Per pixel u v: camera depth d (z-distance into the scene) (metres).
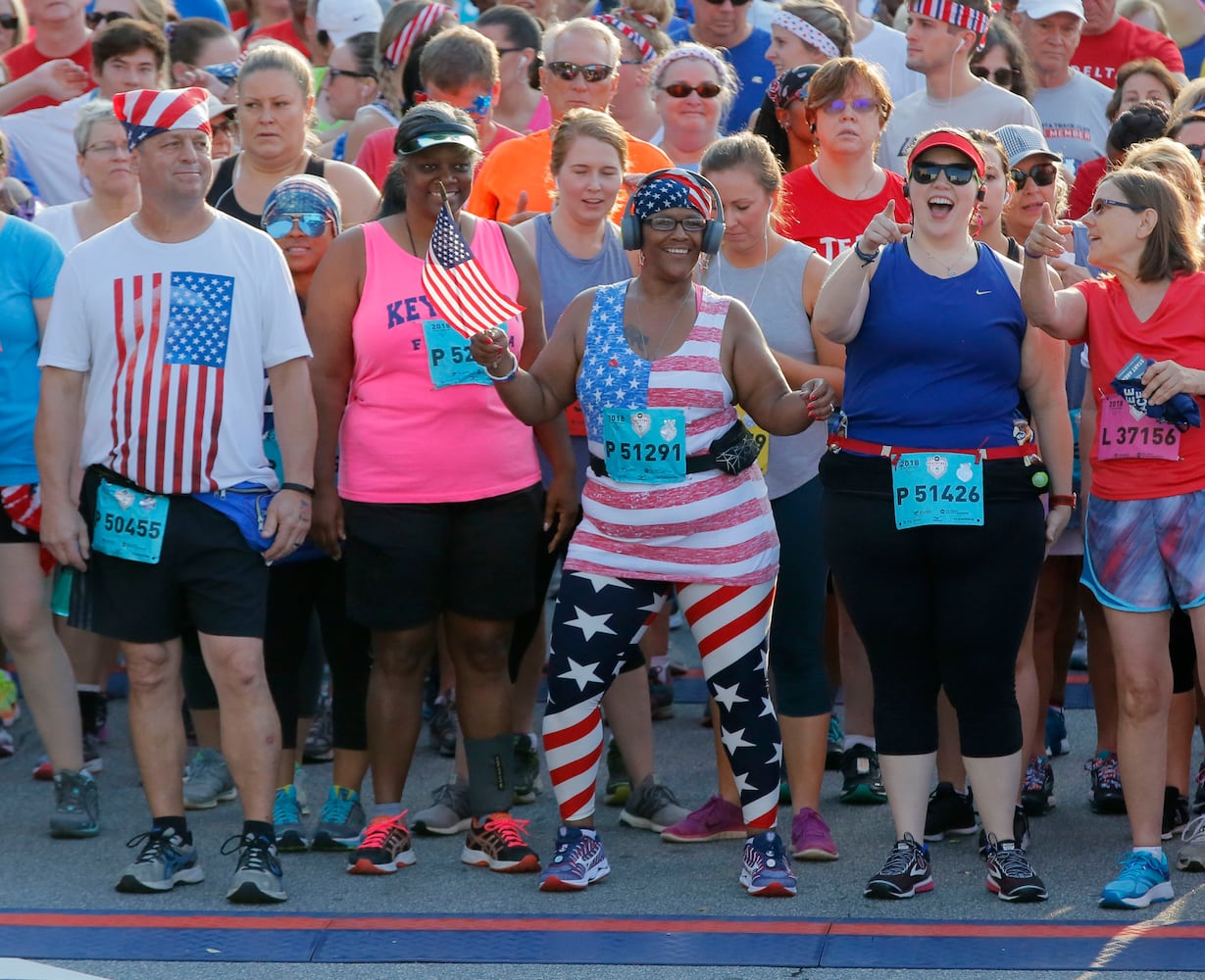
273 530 14.51
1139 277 14.16
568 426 16.59
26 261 16.25
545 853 15.75
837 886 14.69
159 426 14.25
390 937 13.47
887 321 13.87
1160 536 14.13
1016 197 17.33
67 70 22.17
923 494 13.77
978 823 16.27
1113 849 15.61
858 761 17.16
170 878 14.71
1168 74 22.25
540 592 16.25
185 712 19.28
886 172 17.44
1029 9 24.59
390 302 14.78
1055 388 14.45
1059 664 18.36
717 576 14.23
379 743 15.30
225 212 17.28
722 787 16.16
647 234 14.05
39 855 15.77
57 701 16.38
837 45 21.73
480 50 19.02
